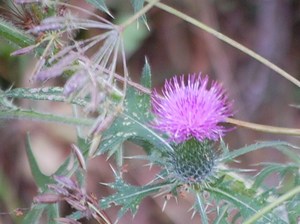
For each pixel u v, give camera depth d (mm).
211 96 304
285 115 577
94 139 259
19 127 520
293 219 276
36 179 319
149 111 303
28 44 305
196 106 300
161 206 530
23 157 515
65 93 240
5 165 511
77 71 242
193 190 290
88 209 271
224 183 288
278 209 288
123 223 517
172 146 299
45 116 313
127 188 288
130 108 302
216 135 303
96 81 243
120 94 303
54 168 518
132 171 526
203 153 293
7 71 495
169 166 296
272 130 298
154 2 268
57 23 259
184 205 528
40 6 285
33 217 307
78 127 316
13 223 487
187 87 307
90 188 516
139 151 532
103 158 525
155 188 289
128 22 262
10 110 311
